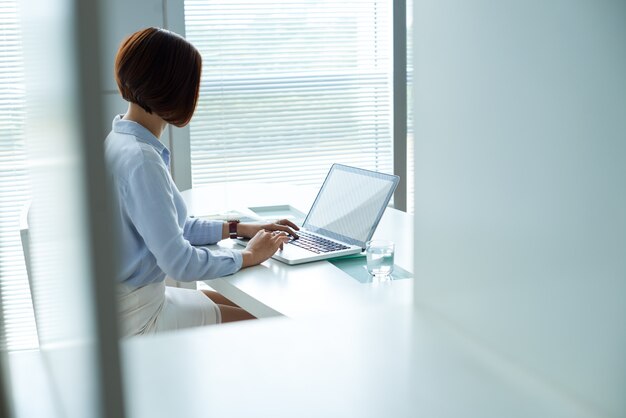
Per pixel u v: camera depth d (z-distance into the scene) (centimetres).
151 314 189
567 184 66
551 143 67
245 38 344
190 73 189
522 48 70
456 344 79
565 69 65
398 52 362
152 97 186
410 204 378
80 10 28
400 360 74
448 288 85
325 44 355
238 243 217
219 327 83
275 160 358
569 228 66
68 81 30
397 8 358
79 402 34
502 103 74
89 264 31
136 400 65
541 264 70
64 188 33
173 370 71
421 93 88
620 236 60
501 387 68
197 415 61
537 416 62
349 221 212
